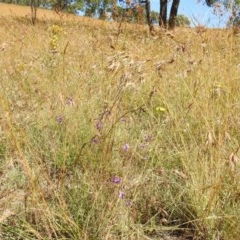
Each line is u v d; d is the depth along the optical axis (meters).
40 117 3.58
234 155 2.20
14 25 9.51
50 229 2.31
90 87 3.72
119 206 2.38
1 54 5.81
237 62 4.26
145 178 2.73
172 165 3.01
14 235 2.30
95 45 5.05
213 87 3.37
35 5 22.42
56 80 4.44
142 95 3.95
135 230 2.35
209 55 3.92
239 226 2.30
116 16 5.35
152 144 3.16
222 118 3.06
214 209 2.41
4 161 2.87
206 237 2.36
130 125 3.58
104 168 2.68
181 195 2.64
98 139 2.85
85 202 2.48
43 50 6.41
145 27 5.81
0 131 3.08
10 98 4.27
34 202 2.33
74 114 3.32
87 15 8.45
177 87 3.95
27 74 4.89
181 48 4.08
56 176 2.86
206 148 2.68
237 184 2.53
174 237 2.45
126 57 2.50
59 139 3.39
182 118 3.38
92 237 2.26
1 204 2.41
